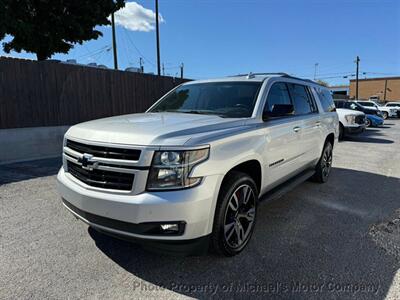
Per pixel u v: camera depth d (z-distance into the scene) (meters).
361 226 3.72
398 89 59.28
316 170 5.39
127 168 2.38
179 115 3.45
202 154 2.46
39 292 2.40
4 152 7.38
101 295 2.38
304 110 4.70
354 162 7.67
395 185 5.54
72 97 8.81
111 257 2.93
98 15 17.19
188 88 4.41
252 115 3.37
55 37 16.59
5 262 2.81
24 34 14.69
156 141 2.38
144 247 2.47
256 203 3.20
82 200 2.58
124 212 2.34
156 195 2.31
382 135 14.02
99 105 9.56
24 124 7.83
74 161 2.81
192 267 2.78
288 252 3.06
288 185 4.03
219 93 3.94
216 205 2.65
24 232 3.43
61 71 8.48
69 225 3.62
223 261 2.88
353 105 17.58
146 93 11.12
